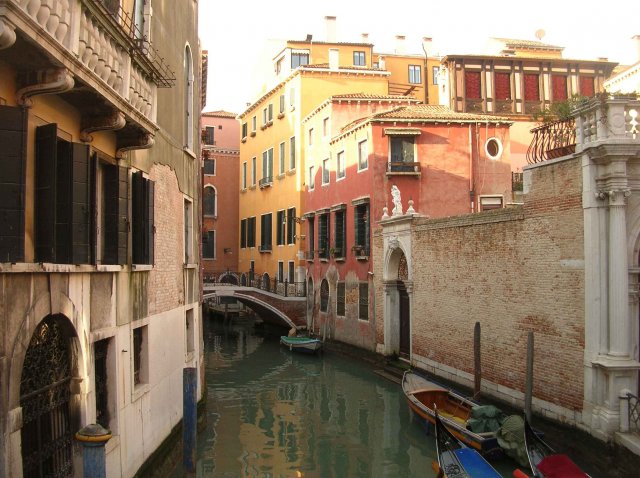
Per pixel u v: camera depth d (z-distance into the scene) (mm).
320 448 12859
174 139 11461
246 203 40281
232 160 42812
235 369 22203
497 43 31031
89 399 6918
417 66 38281
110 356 7809
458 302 16312
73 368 6750
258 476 11164
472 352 15594
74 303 6539
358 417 15289
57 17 5254
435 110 24672
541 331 12742
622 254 10758
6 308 5160
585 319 11312
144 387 9188
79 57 5852
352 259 24312
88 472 6105
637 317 10992
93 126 7031
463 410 13477
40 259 5926
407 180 22531
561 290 12094
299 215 31344
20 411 5363
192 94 13414
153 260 9508
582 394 11391
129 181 8211
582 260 11461
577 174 11594
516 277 13641
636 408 10367
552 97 26562
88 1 5801
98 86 6211
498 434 11328
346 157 25141
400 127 22484
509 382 13906
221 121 43750
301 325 29797
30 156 5871
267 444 13141
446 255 16969
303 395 17906
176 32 11625
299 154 31594
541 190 12742
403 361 20375
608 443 10469
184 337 12195
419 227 18531
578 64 26766
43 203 5941
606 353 10891
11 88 5520
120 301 8055
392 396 17500
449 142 22969
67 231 6262
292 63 35031
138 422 8852
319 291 28188
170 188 11086
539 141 13922
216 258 42062
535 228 12945
